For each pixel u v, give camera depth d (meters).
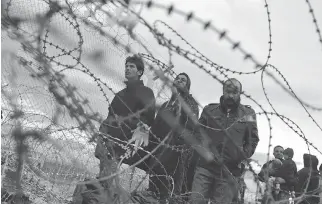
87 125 1.71
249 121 3.06
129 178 2.56
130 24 1.57
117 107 3.24
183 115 3.14
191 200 3.56
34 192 2.64
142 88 3.24
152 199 3.20
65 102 1.65
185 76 3.40
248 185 2.31
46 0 1.55
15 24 1.51
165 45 1.76
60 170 2.15
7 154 2.07
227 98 3.56
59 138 1.99
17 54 1.55
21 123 1.61
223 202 3.36
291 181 6.06
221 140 3.55
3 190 2.12
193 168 4.10
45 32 1.54
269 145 2.35
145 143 3.28
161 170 3.59
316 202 3.37
